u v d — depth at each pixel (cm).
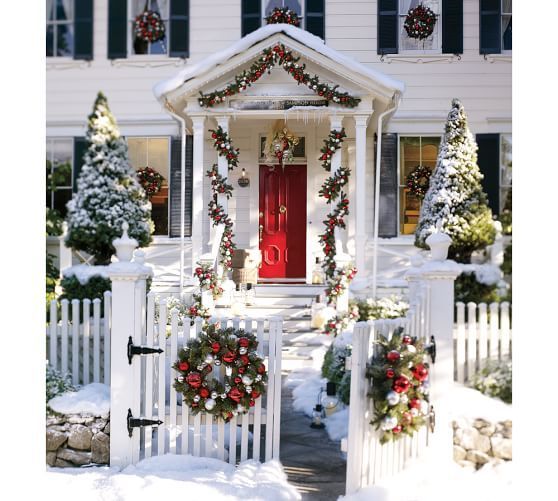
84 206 883
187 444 460
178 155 1086
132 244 466
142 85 1102
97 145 901
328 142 867
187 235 1077
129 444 457
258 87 871
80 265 846
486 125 1053
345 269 824
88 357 587
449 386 475
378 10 1063
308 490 419
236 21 1087
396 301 832
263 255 1070
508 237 798
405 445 469
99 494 398
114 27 1104
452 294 480
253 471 438
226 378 461
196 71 845
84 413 465
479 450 462
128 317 461
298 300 911
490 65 1056
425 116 1053
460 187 819
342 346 635
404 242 999
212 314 824
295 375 729
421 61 1062
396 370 414
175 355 466
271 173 1073
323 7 1070
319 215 1060
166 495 388
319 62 843
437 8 1072
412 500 402
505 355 510
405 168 1063
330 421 568
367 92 860
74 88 1111
